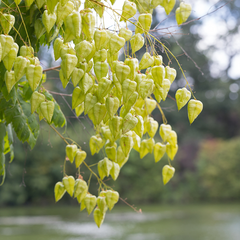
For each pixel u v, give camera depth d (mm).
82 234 8078
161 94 1305
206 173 19188
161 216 11656
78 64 1238
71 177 1770
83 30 1248
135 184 17891
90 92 1304
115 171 1680
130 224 9758
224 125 25938
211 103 25609
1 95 1786
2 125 2025
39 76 1185
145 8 1615
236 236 7914
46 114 1309
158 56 1339
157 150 1726
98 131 1895
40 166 16156
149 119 1686
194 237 7820
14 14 1646
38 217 11523
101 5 1303
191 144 20688
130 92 1172
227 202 17781
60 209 14367
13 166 15891
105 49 1340
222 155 19391
